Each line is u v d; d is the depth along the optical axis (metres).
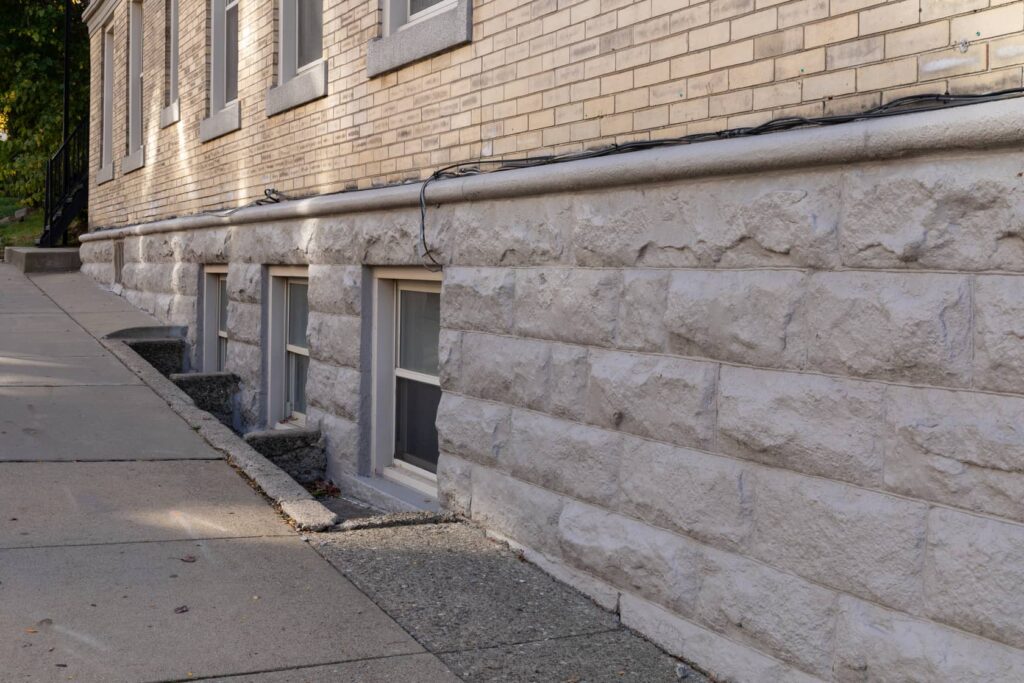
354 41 7.89
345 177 8.10
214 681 3.88
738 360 4.18
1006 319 3.21
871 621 3.58
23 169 23.55
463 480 6.06
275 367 9.48
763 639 4.00
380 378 7.46
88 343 10.88
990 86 3.43
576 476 5.07
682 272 4.48
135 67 15.62
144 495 6.10
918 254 3.48
